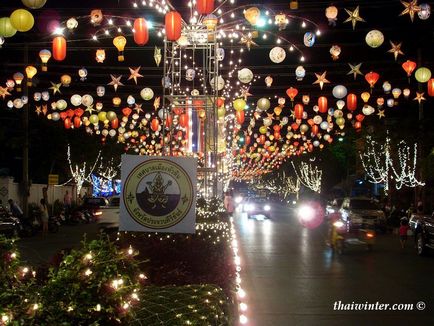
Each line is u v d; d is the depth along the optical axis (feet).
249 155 169.37
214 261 31.60
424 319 33.27
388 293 41.47
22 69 98.68
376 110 122.72
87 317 13.46
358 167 161.07
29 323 13.07
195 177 29.43
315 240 84.43
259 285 44.93
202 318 16.76
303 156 243.40
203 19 55.88
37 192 129.29
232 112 104.06
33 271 17.26
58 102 75.92
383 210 111.96
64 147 131.23
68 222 116.47
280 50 51.08
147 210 29.50
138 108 98.63
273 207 244.63
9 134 112.98
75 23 47.78
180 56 64.64
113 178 194.39
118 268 15.05
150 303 18.34
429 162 104.06
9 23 39.27
